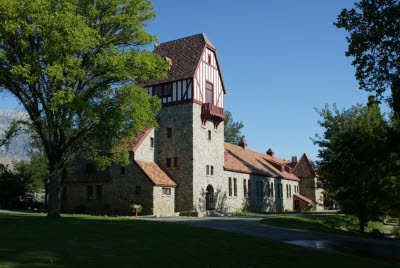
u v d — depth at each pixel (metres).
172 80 38.28
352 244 15.81
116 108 21.58
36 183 52.97
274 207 53.66
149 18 25.59
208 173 38.56
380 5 15.18
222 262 9.60
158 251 10.53
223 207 40.38
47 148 23.44
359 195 22.16
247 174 47.00
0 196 46.25
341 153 22.12
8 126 24.77
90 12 22.91
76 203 38.16
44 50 20.73
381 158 20.19
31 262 8.16
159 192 34.19
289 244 13.51
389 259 12.53
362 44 15.61
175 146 37.41
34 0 19.22
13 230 13.86
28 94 22.36
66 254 9.30
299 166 66.81
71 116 22.66
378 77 15.67
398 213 23.53
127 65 22.77
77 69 21.34
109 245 11.13
